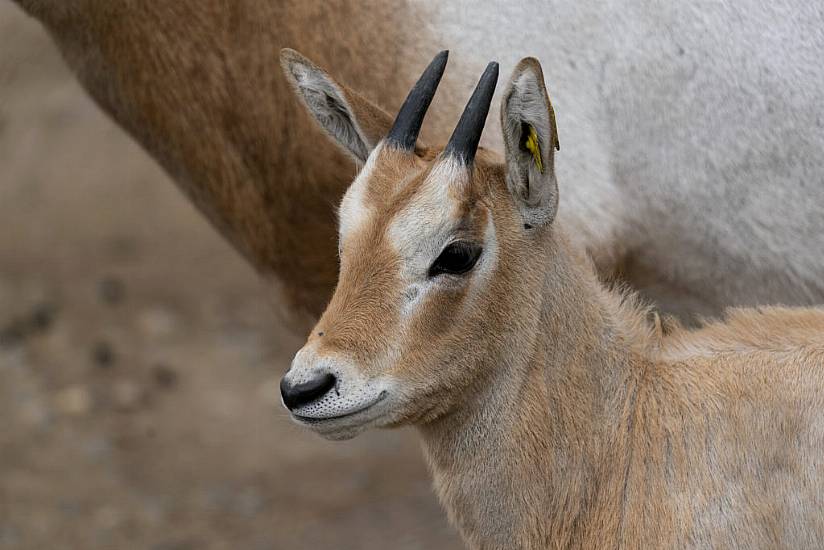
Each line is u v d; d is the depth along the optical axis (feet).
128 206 84.17
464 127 25.12
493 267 25.53
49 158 89.15
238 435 60.29
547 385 26.43
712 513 25.88
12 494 54.49
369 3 30.83
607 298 27.48
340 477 55.67
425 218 24.81
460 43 30.12
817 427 25.43
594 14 29.27
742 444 25.96
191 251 79.36
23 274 75.87
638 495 26.50
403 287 24.85
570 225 29.58
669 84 29.01
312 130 31.63
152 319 71.46
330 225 32.81
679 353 27.40
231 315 72.38
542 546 26.66
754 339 27.02
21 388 63.93
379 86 31.09
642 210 29.81
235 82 32.14
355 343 24.61
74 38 33.24
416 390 25.20
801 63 28.53
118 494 54.75
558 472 26.50
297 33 31.40
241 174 33.06
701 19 28.76
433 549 47.06
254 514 52.60
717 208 29.35
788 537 25.55
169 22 32.07
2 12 85.51
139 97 33.04
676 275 30.45
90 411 62.08
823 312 27.22
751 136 28.81
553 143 25.18
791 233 29.22
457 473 26.89
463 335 25.45
